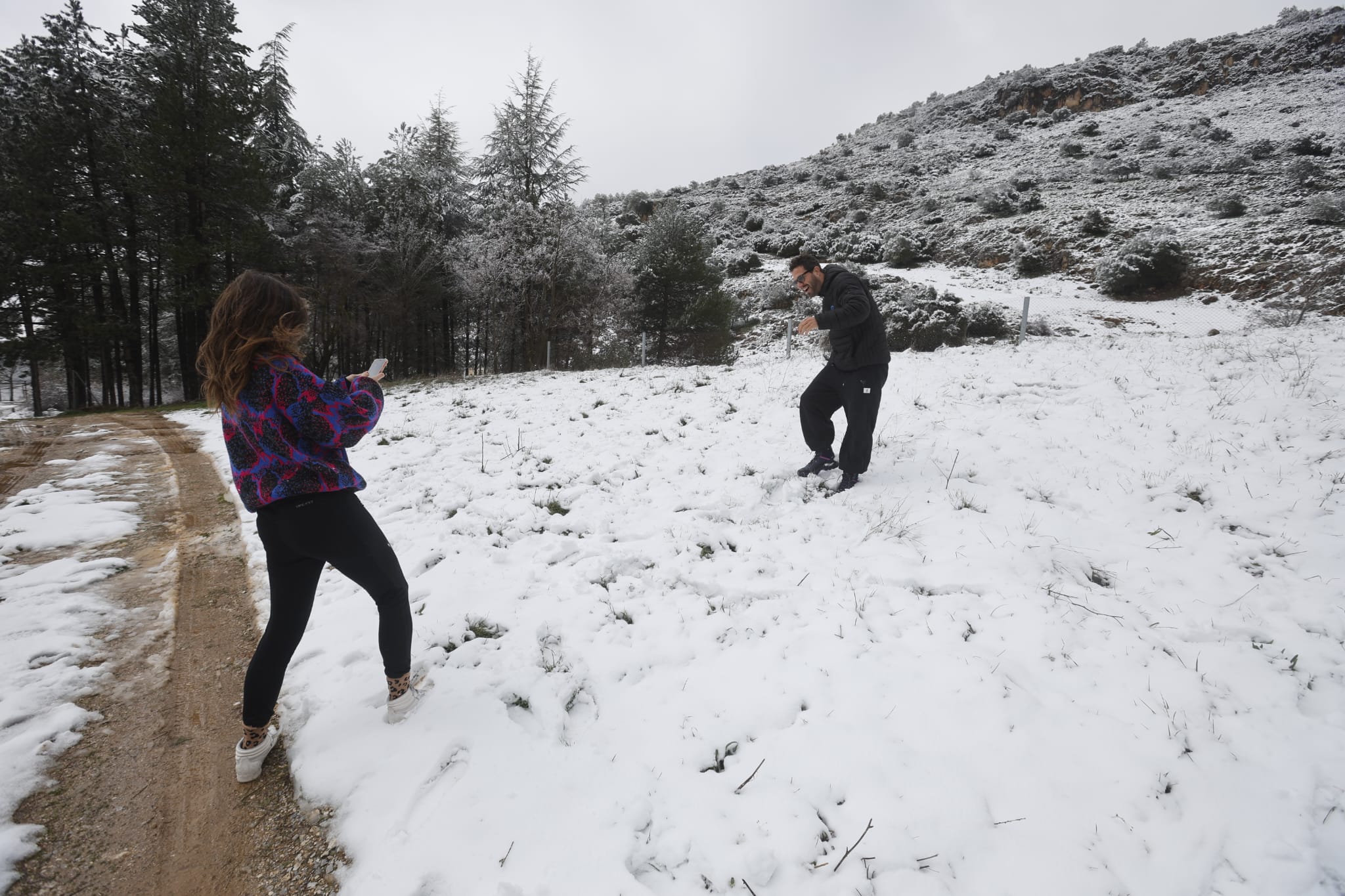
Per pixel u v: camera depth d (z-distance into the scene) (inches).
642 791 86.7
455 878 72.5
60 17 838.5
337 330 935.0
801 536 166.6
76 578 148.6
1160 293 933.8
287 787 89.4
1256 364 267.4
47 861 75.9
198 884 74.7
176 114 776.9
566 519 182.5
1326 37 2039.9
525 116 826.2
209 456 289.1
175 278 837.2
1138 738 94.2
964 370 333.1
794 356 661.3
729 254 1534.2
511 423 311.7
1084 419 231.3
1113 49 2714.1
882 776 89.4
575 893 70.8
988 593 134.0
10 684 106.3
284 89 1043.3
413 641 121.0
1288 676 104.9
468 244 848.3
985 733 96.4
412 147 1013.8
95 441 333.7
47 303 876.0
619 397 366.3
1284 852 75.9
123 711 104.4
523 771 88.7
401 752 91.9
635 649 121.3
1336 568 130.6
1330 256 823.7
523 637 123.5
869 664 113.3
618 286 836.6
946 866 76.5
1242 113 1823.3
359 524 87.5
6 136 846.5
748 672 113.7
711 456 233.3
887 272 1294.3
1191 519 157.5
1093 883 73.7
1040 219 1306.6
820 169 2404.0
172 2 783.7
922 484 192.9
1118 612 125.0
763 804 85.0
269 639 86.8
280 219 921.5
